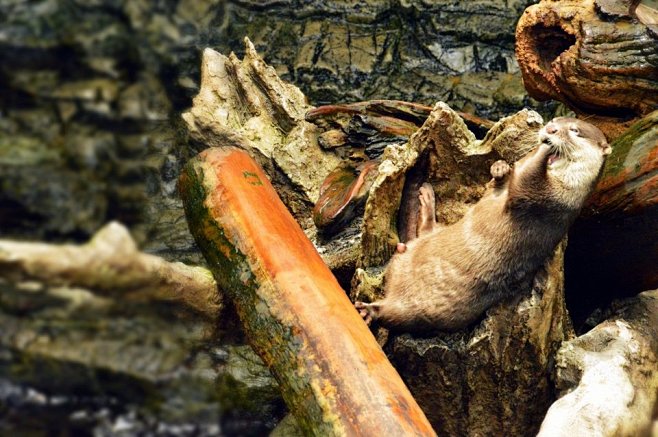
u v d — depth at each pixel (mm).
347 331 7664
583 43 9117
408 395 7316
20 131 11336
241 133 10234
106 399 10086
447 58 12656
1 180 11117
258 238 8469
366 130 10047
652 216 8547
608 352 8375
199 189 9102
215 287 8977
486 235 8188
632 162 8570
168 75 12094
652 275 8953
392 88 12367
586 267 9188
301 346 7707
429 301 8219
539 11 9406
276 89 10312
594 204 8758
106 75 11711
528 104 12180
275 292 8078
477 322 8250
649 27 8984
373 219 8719
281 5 12977
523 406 8469
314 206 9766
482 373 8312
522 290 8188
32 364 10086
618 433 7715
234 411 9953
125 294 9344
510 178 8141
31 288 9523
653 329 8859
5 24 11461
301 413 7516
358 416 7168
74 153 11352
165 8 12234
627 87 9086
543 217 8055
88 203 11227
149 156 11477
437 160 8836
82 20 11727
